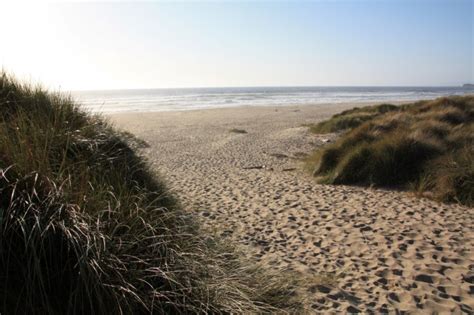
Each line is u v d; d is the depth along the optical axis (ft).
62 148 11.11
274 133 65.72
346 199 25.05
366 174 29.32
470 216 20.74
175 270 9.25
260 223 20.53
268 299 10.72
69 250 8.18
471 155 26.81
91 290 7.94
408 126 36.14
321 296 12.35
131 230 9.50
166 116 108.37
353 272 14.35
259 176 33.99
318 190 27.86
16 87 13.70
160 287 8.89
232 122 90.02
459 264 14.94
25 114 11.71
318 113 115.24
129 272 8.56
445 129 33.96
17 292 7.70
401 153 29.19
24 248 8.00
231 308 9.24
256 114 113.80
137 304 8.41
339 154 33.06
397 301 12.22
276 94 342.23
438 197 23.89
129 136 16.83
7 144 9.53
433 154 29.09
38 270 7.50
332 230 19.22
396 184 27.94
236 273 10.88
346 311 11.49
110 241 8.71
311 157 38.11
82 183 9.68
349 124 60.23
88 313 7.95
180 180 32.50
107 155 12.96
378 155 29.71
